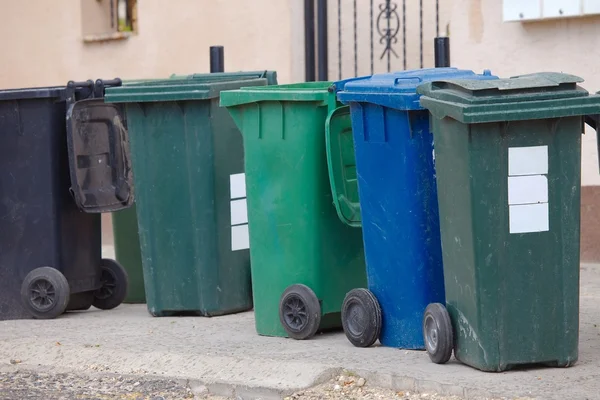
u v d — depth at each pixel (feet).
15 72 50.11
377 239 24.90
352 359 23.98
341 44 42.55
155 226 30.25
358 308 25.31
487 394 20.88
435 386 21.70
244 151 27.40
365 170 24.86
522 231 21.90
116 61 46.83
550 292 22.15
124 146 31.73
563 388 20.99
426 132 23.77
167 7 45.11
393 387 22.34
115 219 33.68
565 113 21.52
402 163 23.98
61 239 31.01
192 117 29.60
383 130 24.22
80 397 23.58
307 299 26.30
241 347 25.98
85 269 31.94
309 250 26.53
